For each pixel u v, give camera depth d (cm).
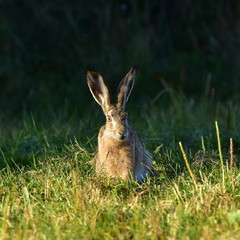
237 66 2670
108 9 2867
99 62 2702
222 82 2591
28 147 1584
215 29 2867
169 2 2938
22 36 2773
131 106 2139
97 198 1159
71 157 1398
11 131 1809
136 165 1314
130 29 2830
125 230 1012
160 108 2236
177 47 2811
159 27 2858
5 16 2816
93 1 2923
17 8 2850
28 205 1134
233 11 2897
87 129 1642
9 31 2756
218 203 1123
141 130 1669
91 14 2891
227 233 978
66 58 2738
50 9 2869
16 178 1289
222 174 1224
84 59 2723
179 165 1352
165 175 1295
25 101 2503
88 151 1447
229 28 2850
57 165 1345
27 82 2612
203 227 1002
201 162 1331
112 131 1273
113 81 2627
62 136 1623
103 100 1347
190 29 2856
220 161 1345
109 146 1288
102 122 1656
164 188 1233
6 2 2850
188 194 1177
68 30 2816
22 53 2722
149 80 2567
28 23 2814
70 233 1008
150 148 1517
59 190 1212
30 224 1048
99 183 1239
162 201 1134
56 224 1023
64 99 2464
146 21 2878
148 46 2717
